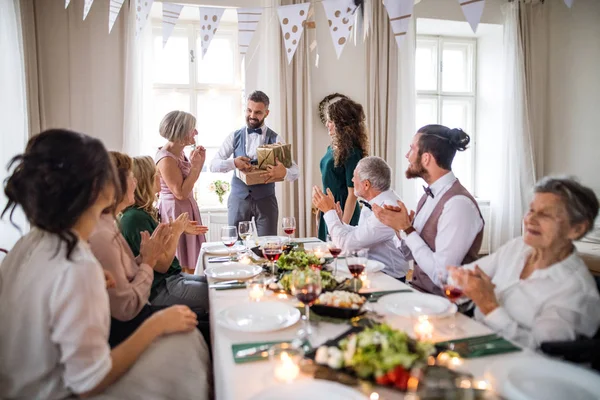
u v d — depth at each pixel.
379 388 0.88
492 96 5.49
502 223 5.22
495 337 1.14
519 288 1.31
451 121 5.72
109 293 1.43
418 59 5.54
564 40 5.30
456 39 5.59
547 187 1.24
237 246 2.49
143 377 1.15
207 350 1.39
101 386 1.04
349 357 0.92
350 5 2.44
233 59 4.83
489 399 0.75
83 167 1.01
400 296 1.45
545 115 5.35
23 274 1.02
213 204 4.83
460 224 1.69
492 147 5.52
